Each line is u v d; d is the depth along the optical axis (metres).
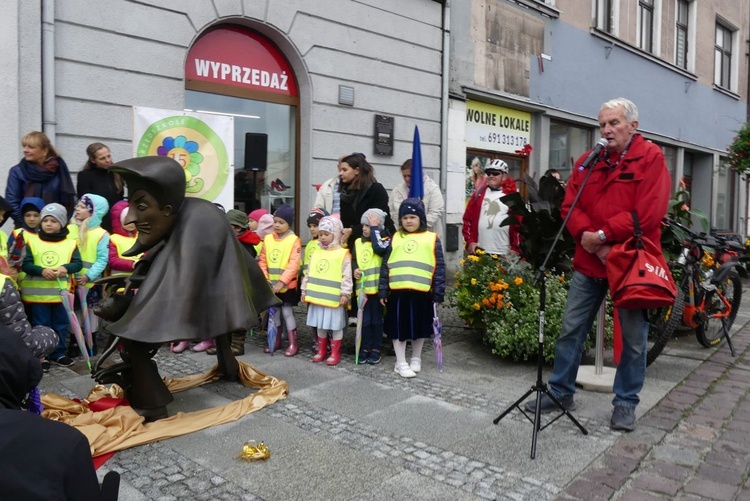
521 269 5.76
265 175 8.58
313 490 3.12
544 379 5.11
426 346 6.19
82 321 5.46
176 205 3.87
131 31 6.87
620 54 15.21
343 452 3.57
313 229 5.89
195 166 7.05
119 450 3.55
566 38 13.34
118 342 3.89
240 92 8.16
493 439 3.79
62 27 6.37
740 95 22.05
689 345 6.58
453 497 3.06
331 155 8.93
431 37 10.28
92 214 5.44
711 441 3.86
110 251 5.59
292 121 8.82
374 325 5.50
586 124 14.19
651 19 16.89
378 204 6.09
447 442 3.74
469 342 6.40
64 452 1.39
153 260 3.96
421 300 5.17
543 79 12.77
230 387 4.77
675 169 18.67
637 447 3.71
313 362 5.53
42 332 3.38
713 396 4.78
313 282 5.38
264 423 4.01
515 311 5.46
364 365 5.45
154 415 4.00
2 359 1.67
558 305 5.37
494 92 11.48
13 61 5.98
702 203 20.50
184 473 3.29
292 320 5.77
